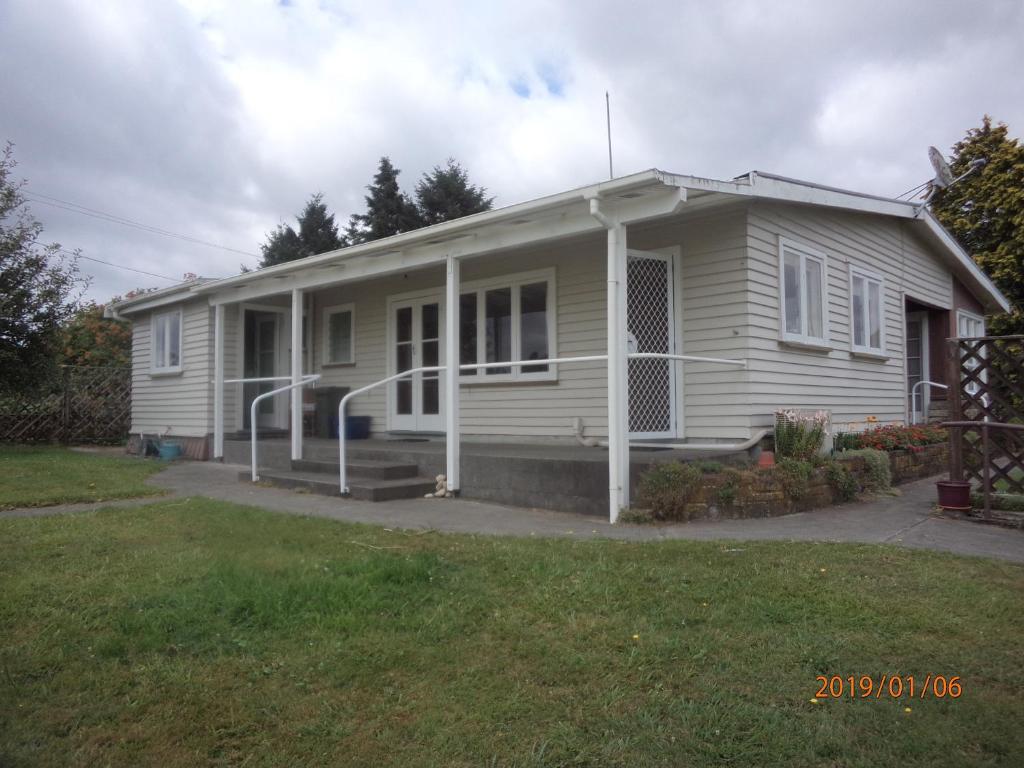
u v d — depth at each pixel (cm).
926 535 590
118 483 901
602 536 588
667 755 268
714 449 766
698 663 342
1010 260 1905
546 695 314
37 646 365
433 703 309
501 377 998
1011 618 392
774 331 818
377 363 1198
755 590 438
